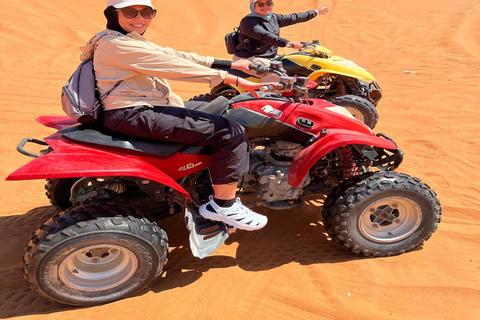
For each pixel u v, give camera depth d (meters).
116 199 3.18
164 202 3.40
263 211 4.08
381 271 3.20
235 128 2.95
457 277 3.11
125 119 2.71
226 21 15.31
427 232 3.37
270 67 2.79
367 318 2.73
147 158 2.90
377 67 10.10
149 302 2.89
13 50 10.62
